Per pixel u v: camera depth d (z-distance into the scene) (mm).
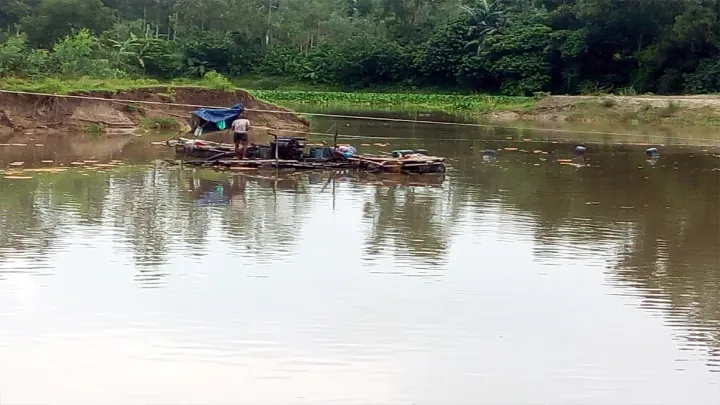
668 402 7172
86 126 27156
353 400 6941
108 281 9891
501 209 15578
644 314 9469
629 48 58469
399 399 7004
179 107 30469
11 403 6652
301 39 78562
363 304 9391
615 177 20766
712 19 50531
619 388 7426
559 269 11273
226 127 21547
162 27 80812
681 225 14539
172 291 9594
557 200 16844
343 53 70125
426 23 74062
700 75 51031
